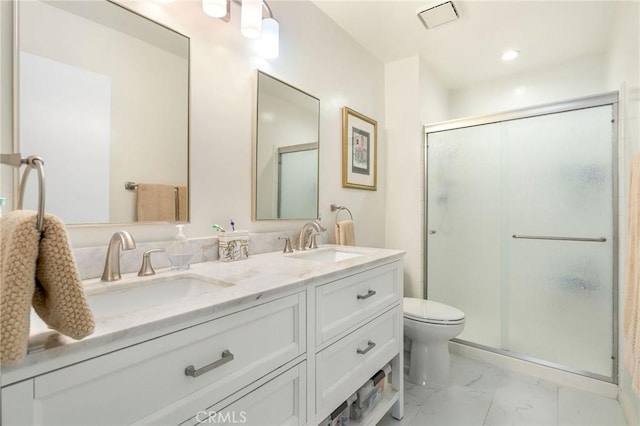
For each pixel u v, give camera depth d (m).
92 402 0.52
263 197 1.50
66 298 0.47
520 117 2.08
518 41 2.23
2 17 0.81
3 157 0.58
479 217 2.26
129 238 0.81
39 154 0.85
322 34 1.90
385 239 2.57
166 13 1.14
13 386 0.44
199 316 0.66
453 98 3.08
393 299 1.47
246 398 0.77
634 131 1.47
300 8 1.74
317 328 1.00
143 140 1.07
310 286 0.97
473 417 1.55
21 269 0.43
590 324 1.84
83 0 0.94
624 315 1.35
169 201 1.14
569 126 1.92
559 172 1.95
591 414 1.57
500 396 1.73
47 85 0.87
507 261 2.14
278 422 0.87
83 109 0.94
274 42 1.44
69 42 0.91
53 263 0.47
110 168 0.99
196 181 1.22
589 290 1.85
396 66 2.52
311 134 1.81
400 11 1.90
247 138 1.43
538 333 2.02
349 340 1.16
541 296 2.02
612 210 1.77
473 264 2.28
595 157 1.83
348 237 1.91
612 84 2.07
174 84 1.16
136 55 1.06
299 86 1.73
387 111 2.57
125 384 0.56
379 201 2.49
